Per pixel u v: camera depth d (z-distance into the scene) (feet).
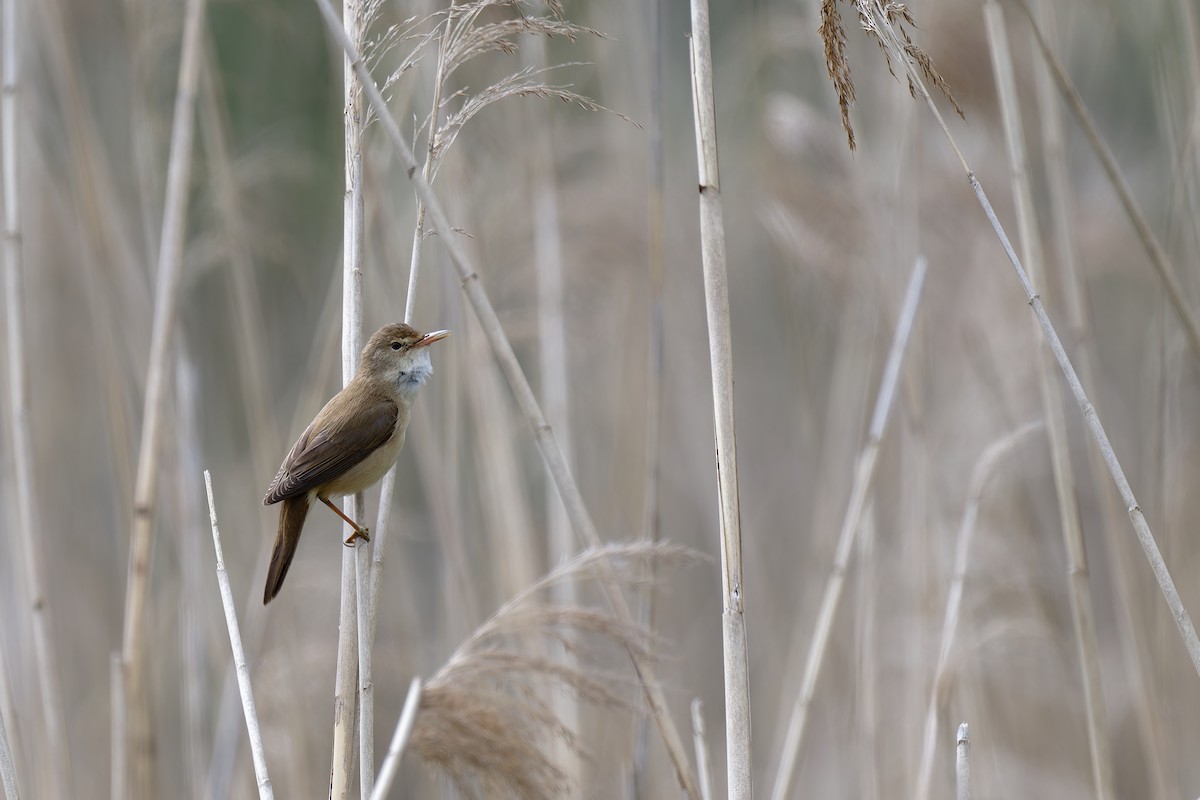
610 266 42.47
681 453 46.52
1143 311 49.34
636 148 43.01
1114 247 43.70
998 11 26.66
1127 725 38.70
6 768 20.38
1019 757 37.55
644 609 28.04
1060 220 30.53
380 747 35.55
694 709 23.66
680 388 47.24
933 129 43.55
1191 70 35.60
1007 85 26.73
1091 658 25.40
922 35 40.29
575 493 19.54
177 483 33.71
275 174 44.83
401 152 17.76
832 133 40.04
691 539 45.37
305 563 39.11
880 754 32.81
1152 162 47.88
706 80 18.94
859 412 39.27
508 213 39.29
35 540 27.81
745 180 50.78
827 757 37.99
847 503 38.86
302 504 23.30
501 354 18.81
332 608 40.55
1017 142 26.50
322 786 35.14
